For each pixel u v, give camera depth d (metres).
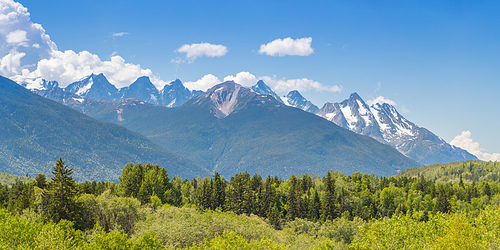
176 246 103.25
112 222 124.75
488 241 69.06
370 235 77.81
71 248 85.06
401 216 81.88
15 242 87.50
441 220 84.69
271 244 91.06
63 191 122.69
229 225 124.06
